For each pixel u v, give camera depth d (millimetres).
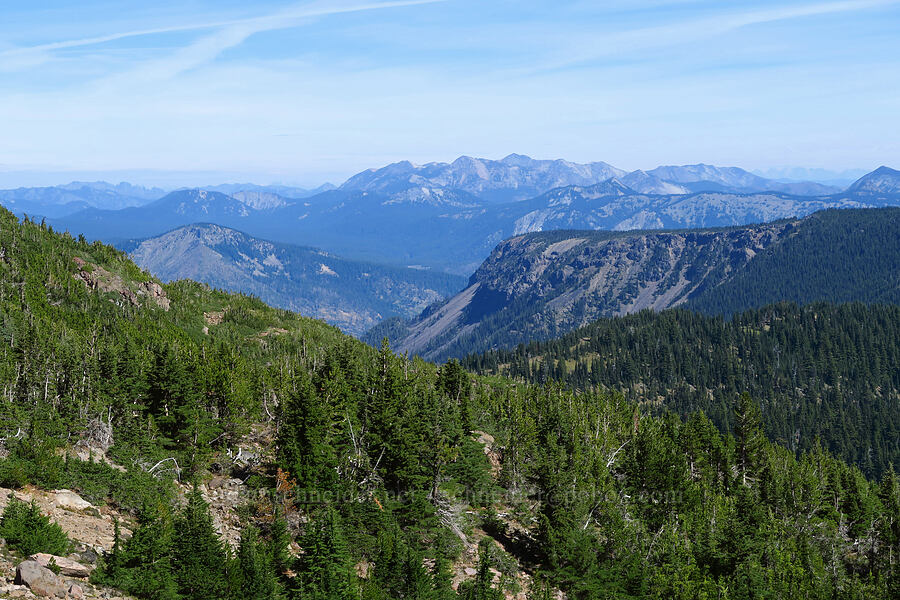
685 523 88375
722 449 122625
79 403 64812
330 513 53750
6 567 36625
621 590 71938
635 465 96500
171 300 155000
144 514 48156
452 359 110875
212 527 47562
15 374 72438
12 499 45031
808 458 141750
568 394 145750
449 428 76938
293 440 64000
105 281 142500
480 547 70000
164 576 42125
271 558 49844
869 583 92812
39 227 157250
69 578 38469
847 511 114125
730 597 76125
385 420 71188
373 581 53969
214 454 69250
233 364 101312
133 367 74438
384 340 93438
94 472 53906
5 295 116375
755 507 98875
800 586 80875
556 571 70438
